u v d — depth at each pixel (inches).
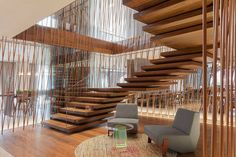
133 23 295.6
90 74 301.1
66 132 209.3
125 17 310.7
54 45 247.4
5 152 153.3
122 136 173.2
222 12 47.3
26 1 99.8
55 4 104.2
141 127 224.8
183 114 163.9
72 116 233.1
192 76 249.1
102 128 229.0
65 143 174.6
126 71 299.4
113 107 258.4
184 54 161.6
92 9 325.1
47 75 263.6
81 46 265.9
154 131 157.8
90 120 232.5
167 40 138.9
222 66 47.2
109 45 304.0
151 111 296.4
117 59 311.9
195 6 99.3
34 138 187.9
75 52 285.3
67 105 259.8
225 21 47.6
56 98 266.5
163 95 282.5
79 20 299.6
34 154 149.3
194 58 158.1
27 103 237.0
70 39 253.6
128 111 215.3
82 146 166.2
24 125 230.1
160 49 252.4
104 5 329.4
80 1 300.7
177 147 145.3
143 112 297.0
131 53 293.1
